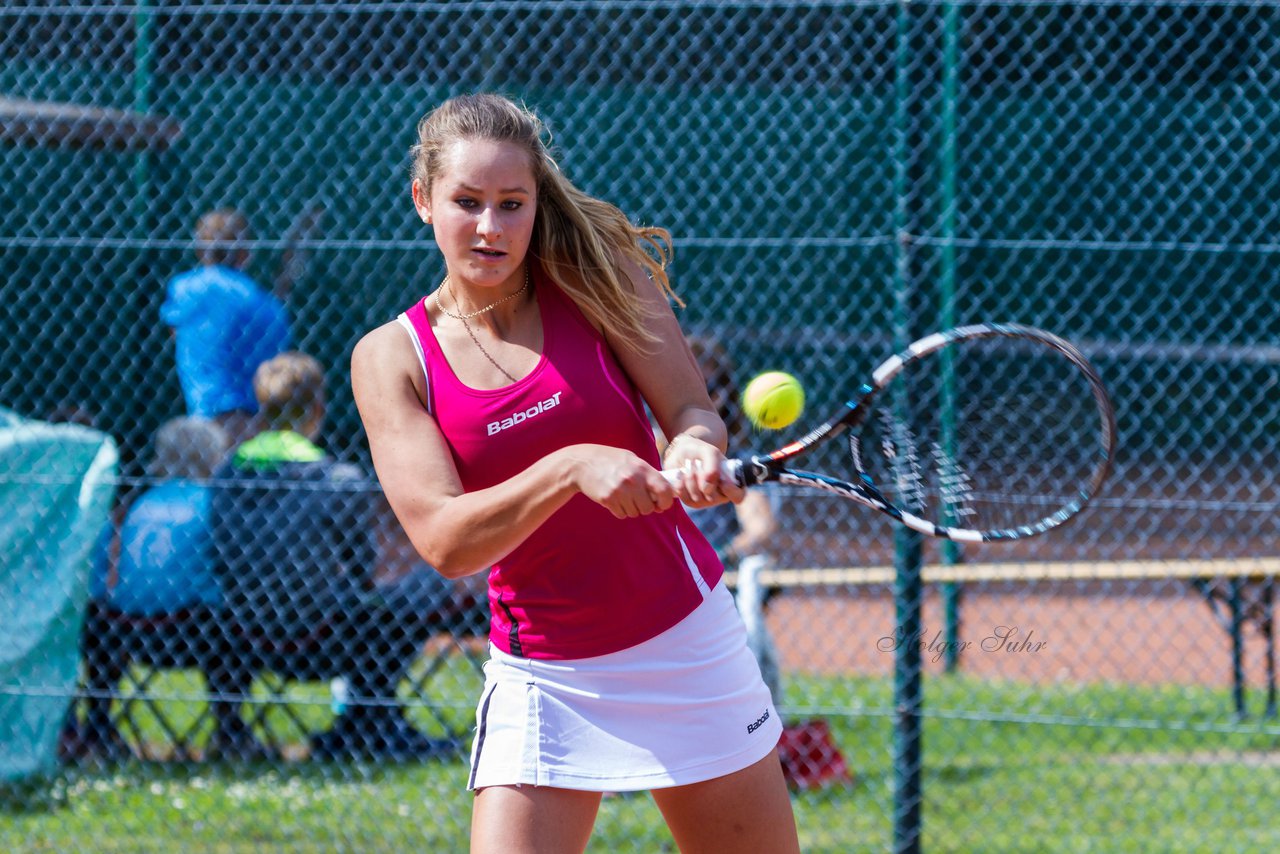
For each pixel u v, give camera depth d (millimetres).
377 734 19625
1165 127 20391
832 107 21453
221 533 18875
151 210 23891
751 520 18625
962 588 23875
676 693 9008
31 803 18250
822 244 16109
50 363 24188
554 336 8961
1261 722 20938
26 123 20969
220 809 17984
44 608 19125
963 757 20000
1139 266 26344
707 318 25438
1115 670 24000
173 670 20422
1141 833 16922
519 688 9133
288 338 20688
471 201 8531
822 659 24297
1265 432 23703
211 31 23797
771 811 9234
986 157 21078
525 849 8914
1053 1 18594
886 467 10523
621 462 7684
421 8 17984
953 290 19594
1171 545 24938
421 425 8836
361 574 19188
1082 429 11711
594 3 19172
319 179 25047
